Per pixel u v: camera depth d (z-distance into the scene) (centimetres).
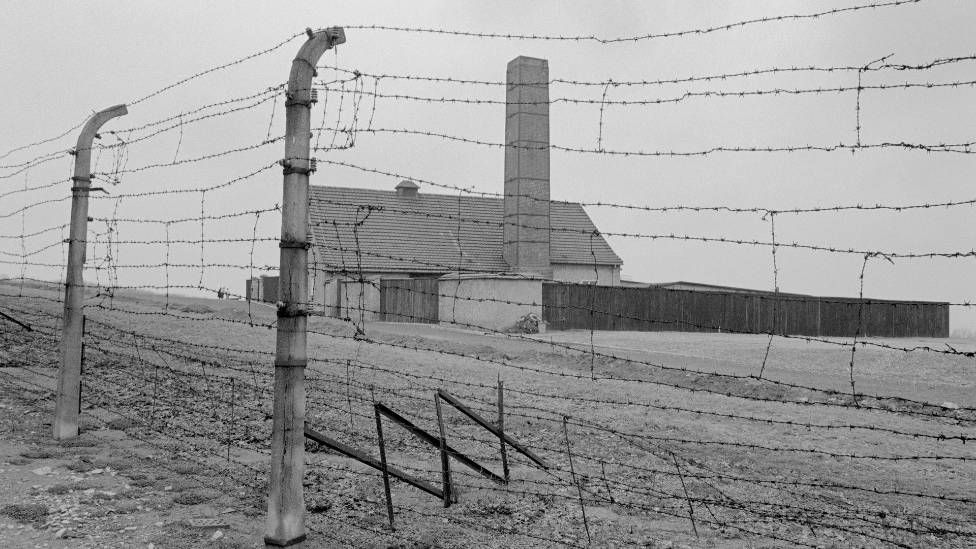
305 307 483
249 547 497
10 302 1873
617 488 742
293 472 479
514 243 3753
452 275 3272
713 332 3294
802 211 438
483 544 539
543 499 678
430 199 4222
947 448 1075
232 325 2027
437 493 623
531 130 3709
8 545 495
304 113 488
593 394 1424
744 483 798
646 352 2264
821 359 2119
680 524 623
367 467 765
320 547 502
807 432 1153
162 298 2948
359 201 4012
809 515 676
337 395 1167
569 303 3269
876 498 767
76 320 798
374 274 3594
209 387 1130
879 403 1444
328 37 494
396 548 516
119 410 941
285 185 485
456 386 1418
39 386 1006
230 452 770
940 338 3622
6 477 645
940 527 656
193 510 581
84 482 640
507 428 1039
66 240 791
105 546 498
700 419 1221
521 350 2233
